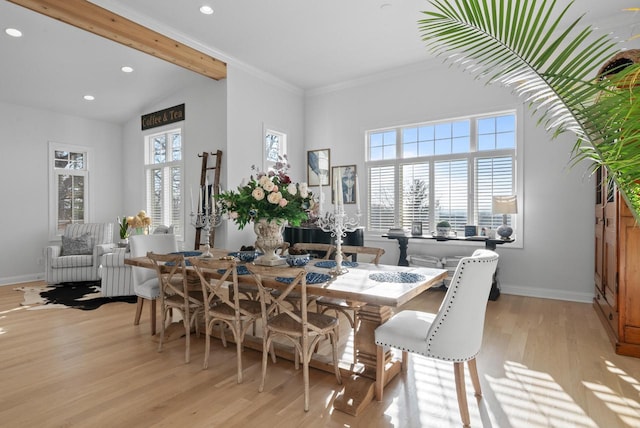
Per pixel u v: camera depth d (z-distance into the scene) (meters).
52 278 5.57
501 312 3.97
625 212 2.86
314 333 2.23
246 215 2.67
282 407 2.15
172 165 6.25
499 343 3.10
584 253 4.35
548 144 4.54
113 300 4.66
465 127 5.17
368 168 5.95
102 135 7.03
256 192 2.54
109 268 4.79
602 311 3.61
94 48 4.70
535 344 3.08
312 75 5.87
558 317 3.79
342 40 4.67
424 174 5.48
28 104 6.02
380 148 5.89
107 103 6.33
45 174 6.29
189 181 5.80
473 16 1.25
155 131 6.45
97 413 2.09
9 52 4.64
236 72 5.35
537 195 4.60
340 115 6.20
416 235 5.12
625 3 3.76
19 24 4.11
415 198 5.54
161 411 2.11
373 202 5.91
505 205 4.47
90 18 3.66
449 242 5.20
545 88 1.21
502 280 4.84
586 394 2.28
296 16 4.08
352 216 6.06
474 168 5.08
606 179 1.27
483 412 2.09
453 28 1.33
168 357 2.87
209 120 5.47
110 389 2.36
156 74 5.46
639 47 3.96
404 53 5.05
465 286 1.88
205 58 4.88
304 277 2.15
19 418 2.04
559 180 4.48
